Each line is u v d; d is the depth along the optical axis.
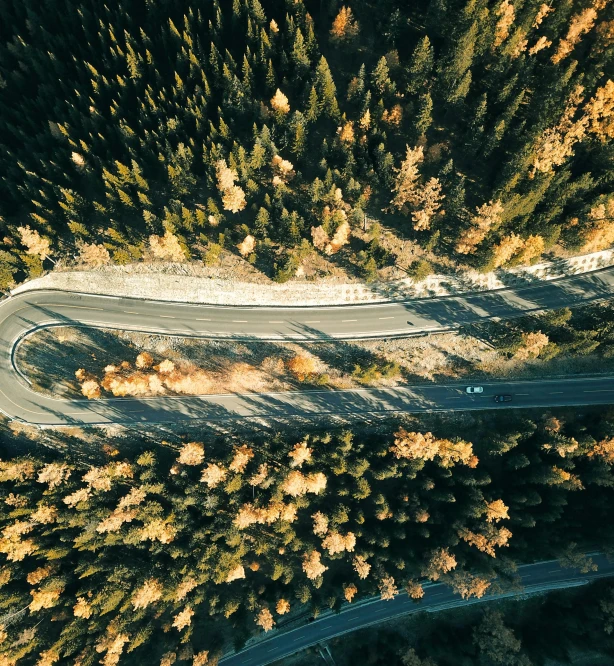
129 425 114.62
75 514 106.44
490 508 101.75
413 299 111.94
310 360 107.75
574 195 99.50
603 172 97.69
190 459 105.62
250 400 114.12
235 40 107.75
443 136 105.94
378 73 95.81
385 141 102.62
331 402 113.75
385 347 112.06
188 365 113.94
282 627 118.06
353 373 107.75
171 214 102.19
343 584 109.19
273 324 113.12
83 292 115.19
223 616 113.12
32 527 108.69
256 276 110.50
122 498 104.38
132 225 111.69
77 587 109.44
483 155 101.62
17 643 102.50
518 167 93.94
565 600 116.00
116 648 100.88
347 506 110.81
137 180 103.75
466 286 110.81
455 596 118.75
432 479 108.69
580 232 100.56
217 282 111.69
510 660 107.31
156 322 114.25
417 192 99.06
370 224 107.81
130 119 109.75
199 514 110.88
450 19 95.56
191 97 106.94
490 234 100.25
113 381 106.75
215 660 107.19
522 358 111.50
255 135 99.81
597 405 112.31
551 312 106.12
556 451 105.56
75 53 114.00
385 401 113.69
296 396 114.12
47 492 108.06
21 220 114.75
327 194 101.06
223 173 97.19
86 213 111.19
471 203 105.56
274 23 98.56
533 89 100.38
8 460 113.94
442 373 113.50
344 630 118.19
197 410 114.56
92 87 109.50
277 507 103.44
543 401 113.06
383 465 106.94
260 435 114.50
